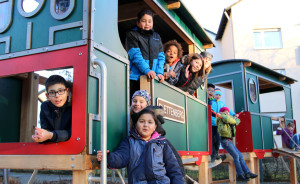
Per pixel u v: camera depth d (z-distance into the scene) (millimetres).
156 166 2230
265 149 7082
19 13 2449
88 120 2059
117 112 2430
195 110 4344
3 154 2289
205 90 5059
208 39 5203
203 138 4598
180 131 3625
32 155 2180
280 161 10359
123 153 2236
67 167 2035
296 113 14461
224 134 5258
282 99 14391
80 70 2137
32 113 3320
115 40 2510
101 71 2084
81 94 2104
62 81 2236
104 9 2373
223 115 5227
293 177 8266
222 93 15531
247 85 7078
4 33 2488
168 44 4043
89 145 2031
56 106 2268
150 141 2334
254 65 7367
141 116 2396
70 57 2189
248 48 14992
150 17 3332
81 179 2031
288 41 14977
